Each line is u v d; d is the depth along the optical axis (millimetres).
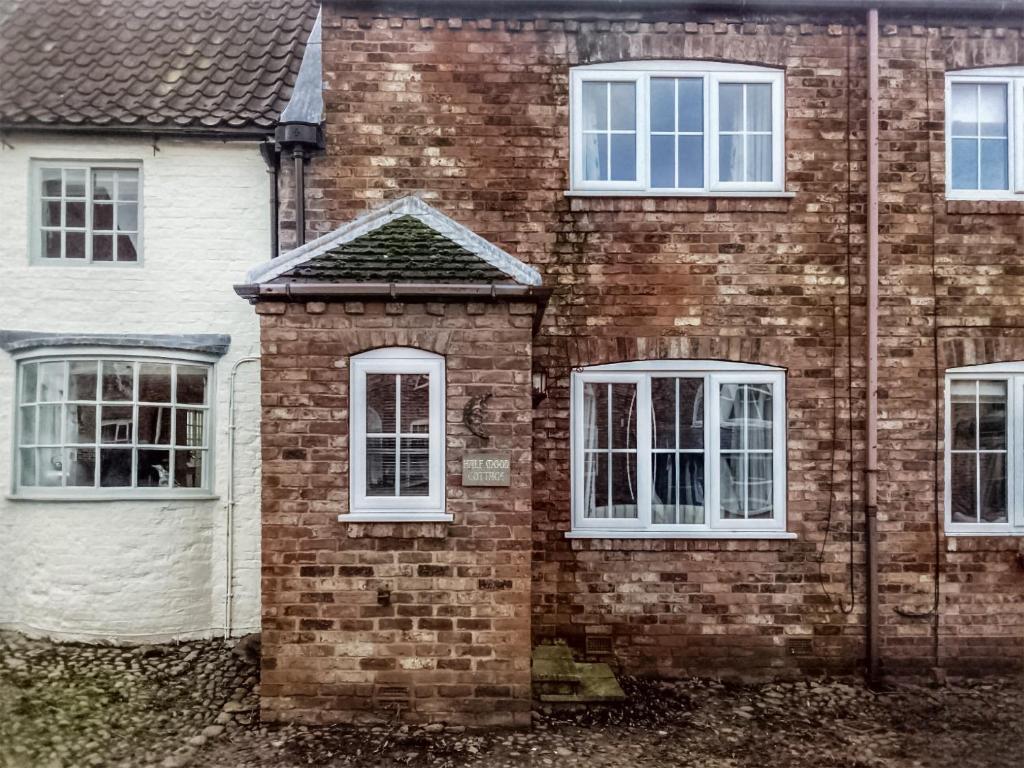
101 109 7234
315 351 5598
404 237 5910
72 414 7266
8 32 8250
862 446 6898
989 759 5277
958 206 6965
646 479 6918
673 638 6793
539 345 6887
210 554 7344
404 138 6938
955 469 7043
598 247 6934
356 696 5512
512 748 5223
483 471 5586
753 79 7043
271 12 8672
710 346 6887
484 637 5551
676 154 7074
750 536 6805
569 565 6820
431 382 5617
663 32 6992
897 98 7000
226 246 7367
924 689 6613
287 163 6988
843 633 6828
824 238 6953
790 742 5508
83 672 6383
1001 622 6867
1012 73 7082
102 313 7316
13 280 7297
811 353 6914
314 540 5543
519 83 6977
